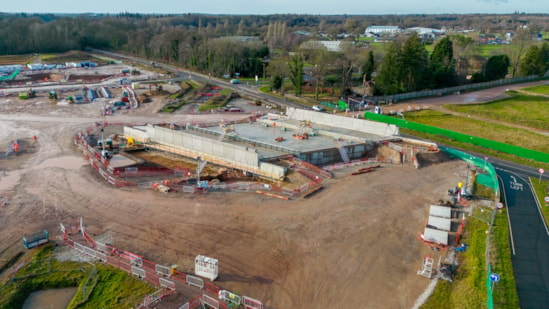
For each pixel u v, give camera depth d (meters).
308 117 85.12
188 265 36.72
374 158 67.44
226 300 32.09
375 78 127.38
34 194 51.12
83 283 34.16
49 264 36.66
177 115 98.38
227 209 47.00
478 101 114.31
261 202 48.84
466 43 174.38
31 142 74.56
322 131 75.00
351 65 124.44
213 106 107.81
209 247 39.50
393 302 32.34
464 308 31.09
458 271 36.44
